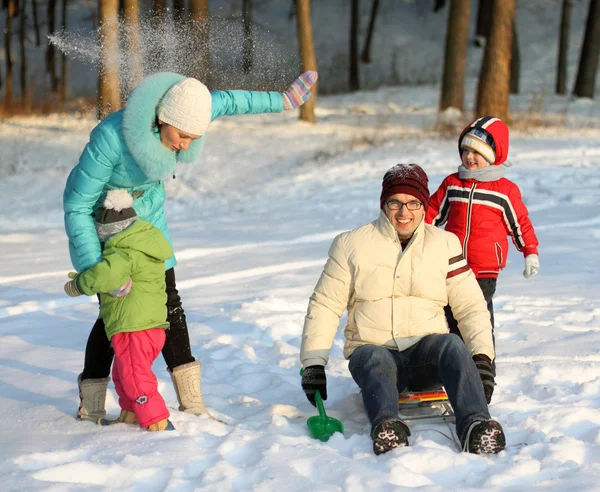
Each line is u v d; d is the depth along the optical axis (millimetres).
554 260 23547
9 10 99750
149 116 10961
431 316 12297
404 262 12180
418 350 11969
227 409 12945
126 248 11305
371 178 42719
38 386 13984
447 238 12430
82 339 17234
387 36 128000
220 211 38844
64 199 11617
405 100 84000
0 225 38531
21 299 21203
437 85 98938
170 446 10641
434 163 44719
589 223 29172
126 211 11445
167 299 12375
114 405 13078
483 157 13953
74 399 13258
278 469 9789
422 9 136500
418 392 12508
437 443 11055
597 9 79625
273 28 121688
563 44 92562
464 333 12344
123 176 11547
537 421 11555
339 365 15070
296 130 61188
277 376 14445
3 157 55062
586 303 18844
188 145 11367
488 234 13914
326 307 12336
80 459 10406
